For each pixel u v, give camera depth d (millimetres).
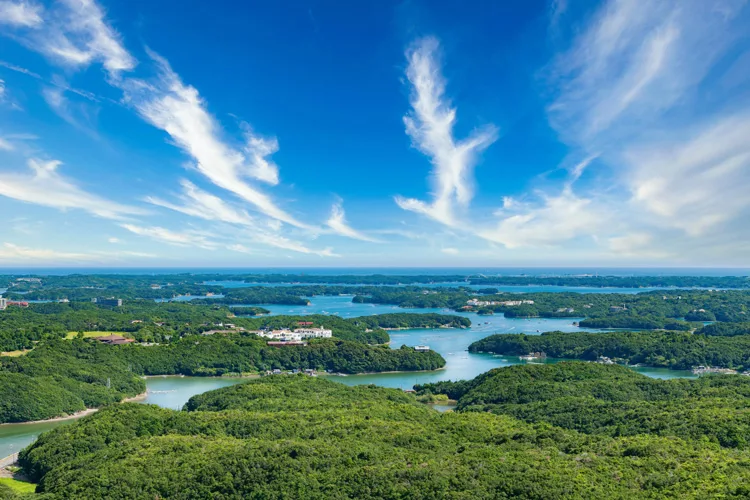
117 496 115938
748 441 129000
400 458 122812
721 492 92875
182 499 114188
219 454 127938
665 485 99938
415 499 101812
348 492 108250
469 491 102188
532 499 96500
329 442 135875
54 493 123188
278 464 119562
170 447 138625
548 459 118312
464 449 131250
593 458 116750
